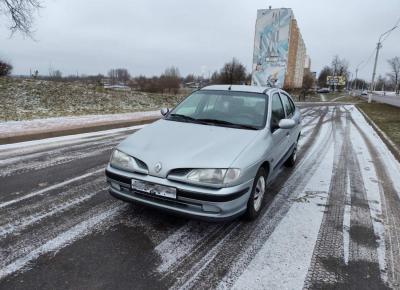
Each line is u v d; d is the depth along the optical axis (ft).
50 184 14.53
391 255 9.93
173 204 10.03
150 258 9.09
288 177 17.65
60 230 10.36
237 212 10.27
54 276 8.07
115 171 10.77
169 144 10.82
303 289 8.10
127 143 11.35
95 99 57.00
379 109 85.15
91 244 9.65
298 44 196.85
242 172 9.98
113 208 12.25
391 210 13.55
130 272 8.39
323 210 13.17
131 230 10.63
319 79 362.94
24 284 7.72
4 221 10.77
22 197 12.88
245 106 14.07
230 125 12.90
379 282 8.56
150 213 11.94
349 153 24.95
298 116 19.24
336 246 10.30
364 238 10.94
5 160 18.24
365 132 38.83
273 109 14.47
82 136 27.14
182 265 8.84
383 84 355.56
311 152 24.82
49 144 23.12
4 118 32.60
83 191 13.85
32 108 42.75
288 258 9.47
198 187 9.62
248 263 9.11
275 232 11.03
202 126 12.66
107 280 8.02
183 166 9.70
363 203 14.19
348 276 8.75
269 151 12.16
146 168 10.14
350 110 83.87
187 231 10.78
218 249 9.78
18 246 9.31
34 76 81.35
